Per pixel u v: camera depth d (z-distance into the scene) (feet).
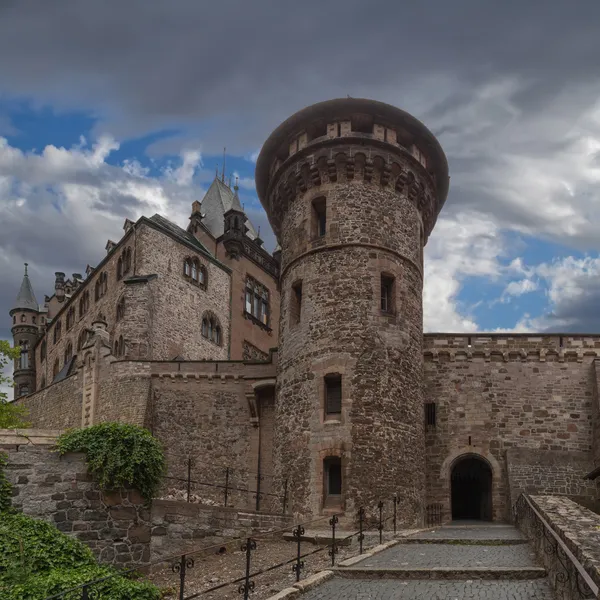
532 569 41.88
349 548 58.29
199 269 147.84
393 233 88.43
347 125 90.38
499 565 45.09
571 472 88.74
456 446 92.53
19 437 51.11
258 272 170.60
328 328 83.41
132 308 129.29
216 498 94.94
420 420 85.05
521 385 94.17
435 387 94.94
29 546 44.70
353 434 77.61
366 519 74.33
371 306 83.66
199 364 102.06
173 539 56.13
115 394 106.01
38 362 201.67
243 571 50.75
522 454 90.63
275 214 99.81
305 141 92.43
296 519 77.41
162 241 138.72
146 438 54.49
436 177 98.32
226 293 155.02
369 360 81.15
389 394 80.89
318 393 81.20
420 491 81.71
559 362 94.73
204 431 98.53
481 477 104.47
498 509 89.97
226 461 96.78
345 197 88.28
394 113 90.53
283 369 87.71
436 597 37.42
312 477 78.13
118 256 143.54
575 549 32.09
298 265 89.20
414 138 93.35
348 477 76.13
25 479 50.26
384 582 42.47
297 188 92.12
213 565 53.93
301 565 44.57
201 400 100.27
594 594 25.02
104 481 51.72
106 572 43.11
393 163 89.76
